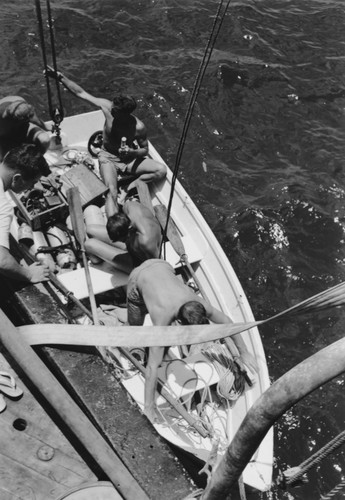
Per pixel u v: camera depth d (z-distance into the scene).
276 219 9.95
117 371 6.45
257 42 13.42
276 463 7.30
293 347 8.44
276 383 2.44
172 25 13.50
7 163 4.65
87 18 13.32
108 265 7.39
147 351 6.74
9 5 13.33
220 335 3.25
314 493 7.07
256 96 12.24
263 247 9.62
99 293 7.29
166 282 6.12
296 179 10.69
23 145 4.71
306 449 7.44
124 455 3.73
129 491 3.41
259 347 6.91
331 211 10.23
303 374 2.36
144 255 6.87
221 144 11.24
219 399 6.79
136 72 12.35
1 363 3.78
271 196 10.32
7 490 3.31
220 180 10.54
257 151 11.21
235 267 9.36
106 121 8.31
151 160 8.52
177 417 6.41
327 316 8.70
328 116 12.10
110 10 13.59
